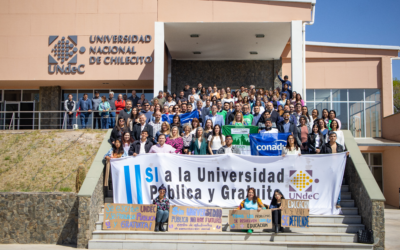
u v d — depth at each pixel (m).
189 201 10.34
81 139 15.30
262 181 10.43
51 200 10.07
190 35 19.36
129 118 12.84
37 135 15.72
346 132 12.45
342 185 11.21
